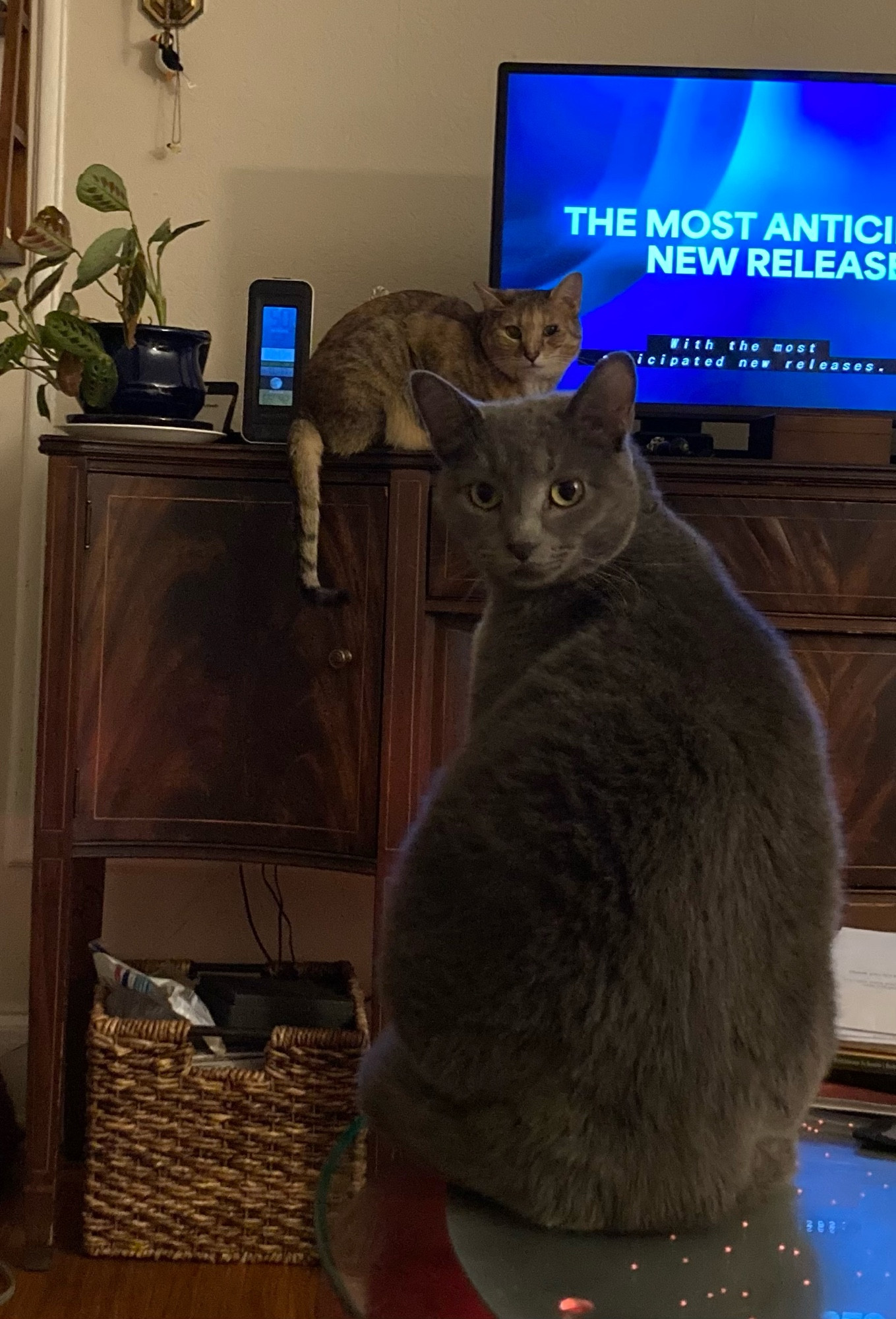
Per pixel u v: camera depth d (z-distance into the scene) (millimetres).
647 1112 862
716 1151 883
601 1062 855
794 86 1889
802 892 906
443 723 1707
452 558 1680
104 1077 1715
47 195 2094
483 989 859
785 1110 921
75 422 1788
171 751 1743
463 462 1165
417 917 891
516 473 1113
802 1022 918
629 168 1904
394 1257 873
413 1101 930
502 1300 831
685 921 853
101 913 2016
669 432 1986
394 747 1688
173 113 2117
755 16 2123
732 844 866
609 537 1103
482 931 859
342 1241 894
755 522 1683
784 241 1905
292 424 1742
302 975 2020
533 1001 851
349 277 2145
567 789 865
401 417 1729
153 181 2121
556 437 1120
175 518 1725
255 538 1729
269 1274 1719
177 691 1738
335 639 1716
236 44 2119
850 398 1919
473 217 2141
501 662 1116
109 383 1760
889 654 1696
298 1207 1731
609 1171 874
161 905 2166
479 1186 913
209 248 2131
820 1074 947
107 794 1733
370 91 2129
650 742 875
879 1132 1127
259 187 2129
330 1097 1713
